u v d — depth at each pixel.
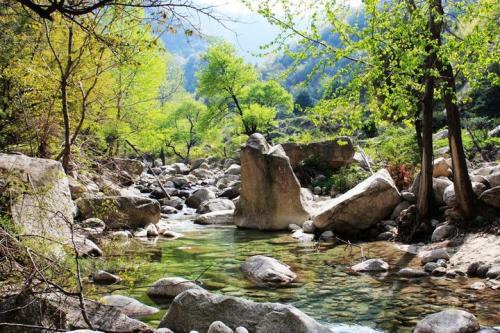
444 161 15.12
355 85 11.01
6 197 7.56
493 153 22.94
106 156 16.06
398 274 9.23
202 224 16.69
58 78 13.47
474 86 10.10
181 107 60.09
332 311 7.23
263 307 6.04
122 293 8.04
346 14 11.88
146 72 23.42
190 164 53.94
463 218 11.21
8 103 12.23
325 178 21.52
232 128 54.53
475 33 9.53
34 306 5.72
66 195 9.09
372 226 13.34
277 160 15.52
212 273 9.62
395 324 6.65
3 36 11.70
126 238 12.96
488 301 7.39
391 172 17.58
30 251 6.17
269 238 13.66
